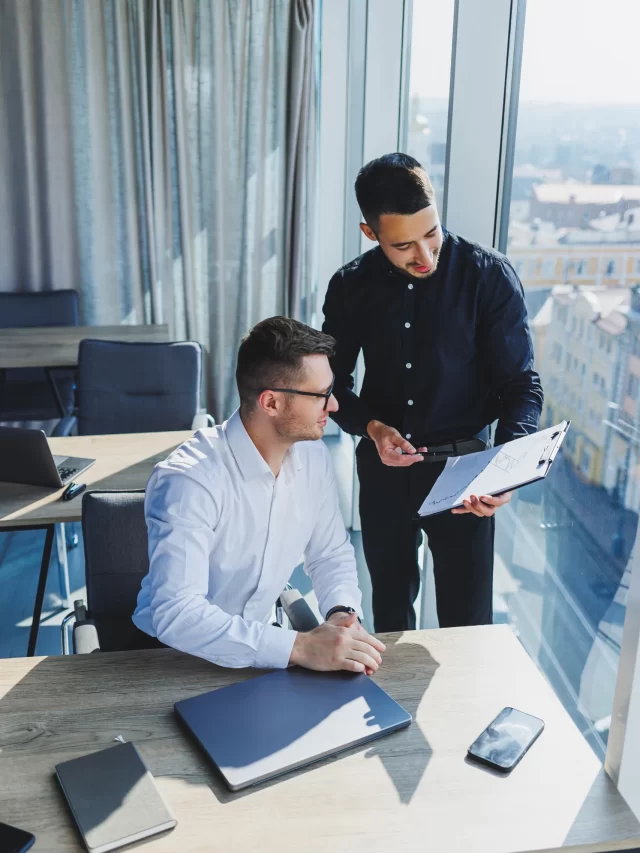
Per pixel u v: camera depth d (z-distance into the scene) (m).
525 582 2.23
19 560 3.44
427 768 1.21
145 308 4.75
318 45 4.57
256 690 1.35
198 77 4.43
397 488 2.13
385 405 2.12
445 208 2.17
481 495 1.50
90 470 2.59
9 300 4.30
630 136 1.47
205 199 4.62
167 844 1.08
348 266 2.11
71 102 4.37
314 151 4.61
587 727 1.84
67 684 1.39
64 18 4.24
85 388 3.32
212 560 1.59
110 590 1.87
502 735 1.27
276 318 1.50
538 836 1.10
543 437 1.56
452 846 1.08
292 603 1.75
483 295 1.91
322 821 1.11
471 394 2.04
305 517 1.67
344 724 1.28
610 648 1.68
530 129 1.97
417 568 2.30
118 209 4.57
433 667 1.44
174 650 1.49
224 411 5.05
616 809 1.14
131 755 1.21
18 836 1.08
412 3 2.96
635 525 1.54
